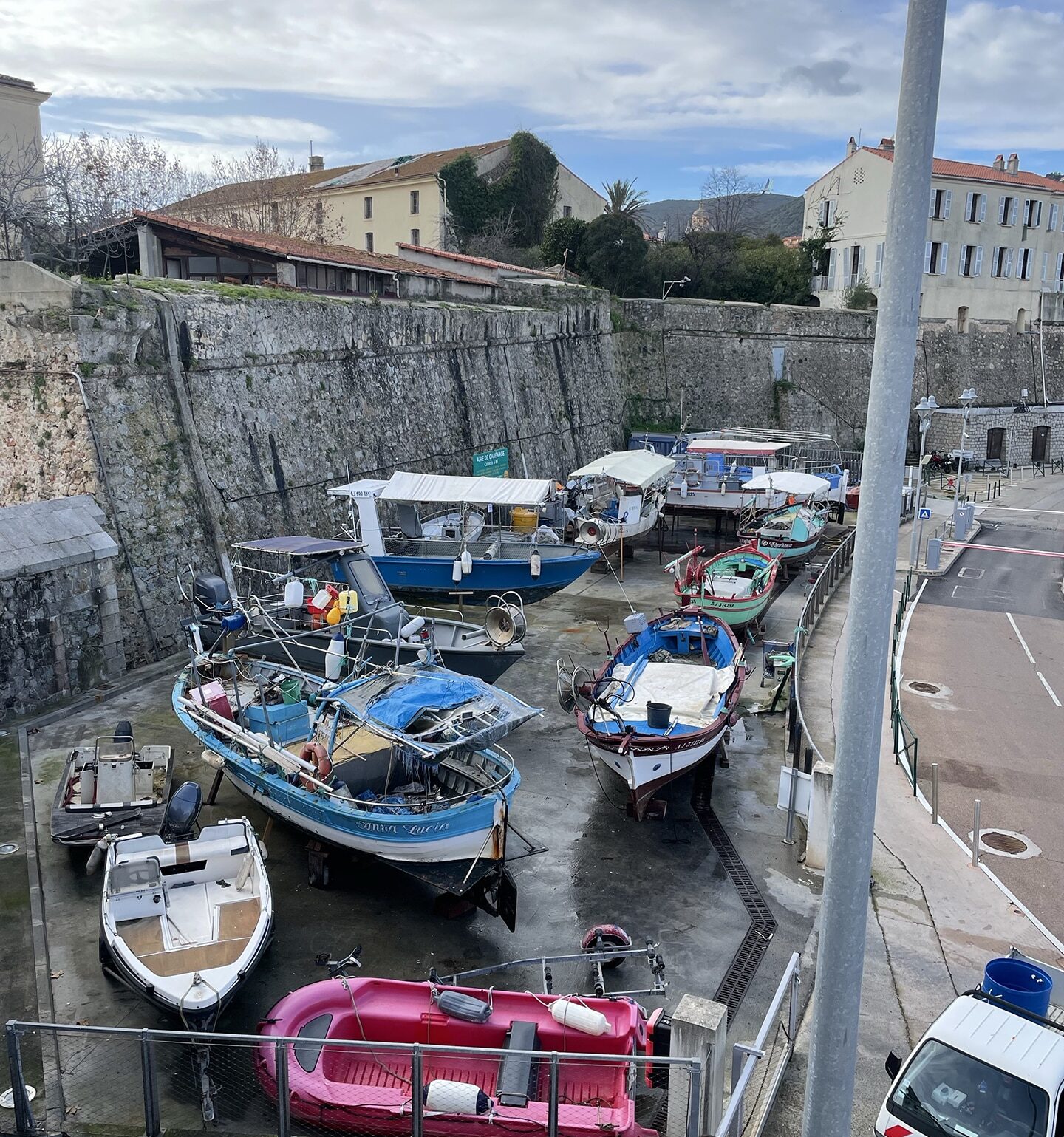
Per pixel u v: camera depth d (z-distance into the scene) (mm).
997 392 57719
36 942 11016
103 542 18656
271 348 25016
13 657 17188
